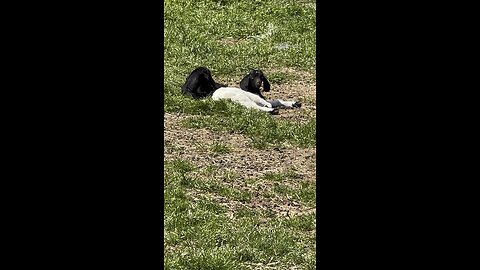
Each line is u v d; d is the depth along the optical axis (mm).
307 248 15906
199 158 22500
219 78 34562
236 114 26844
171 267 14430
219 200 18875
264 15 44000
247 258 15195
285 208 18672
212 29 41594
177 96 28828
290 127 25391
